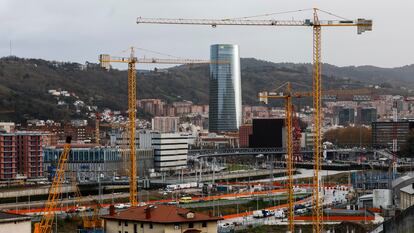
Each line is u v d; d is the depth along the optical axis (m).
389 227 187.50
